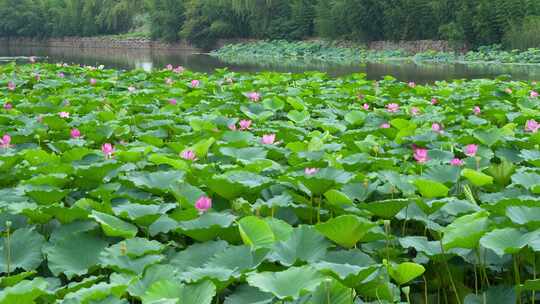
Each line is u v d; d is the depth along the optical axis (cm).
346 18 4966
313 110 863
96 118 771
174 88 1087
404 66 3306
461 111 878
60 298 295
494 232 326
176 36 6519
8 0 8006
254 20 5781
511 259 346
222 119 714
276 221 356
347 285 282
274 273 281
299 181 407
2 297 251
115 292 272
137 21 7981
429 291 378
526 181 442
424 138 614
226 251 320
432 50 4444
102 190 413
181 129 692
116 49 6738
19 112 820
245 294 289
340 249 361
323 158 502
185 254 336
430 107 905
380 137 678
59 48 6912
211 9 6028
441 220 405
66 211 361
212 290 265
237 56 4953
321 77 1441
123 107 871
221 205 418
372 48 4888
